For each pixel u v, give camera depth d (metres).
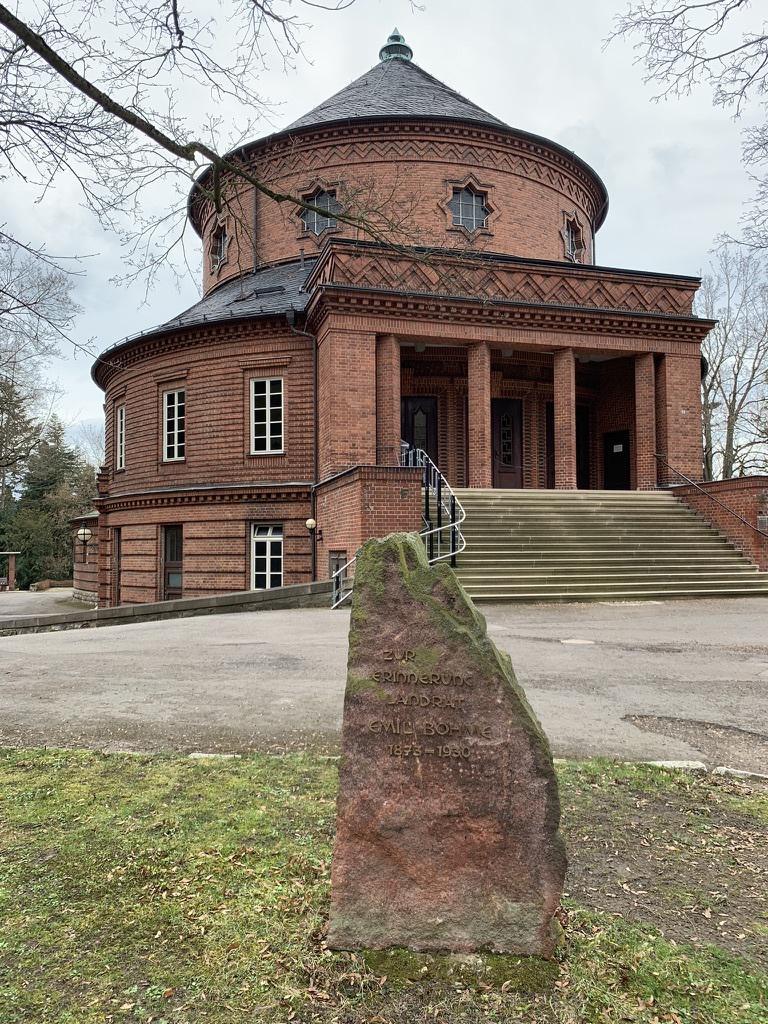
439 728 2.90
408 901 2.84
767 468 41.28
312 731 5.62
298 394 20.14
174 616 14.15
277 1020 2.41
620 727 5.71
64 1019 2.39
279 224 24.34
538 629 10.84
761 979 2.60
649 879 3.36
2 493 55.50
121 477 24.30
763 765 4.89
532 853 2.80
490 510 16.81
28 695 6.97
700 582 15.29
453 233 23.50
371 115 23.19
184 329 21.12
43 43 6.59
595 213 29.41
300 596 14.80
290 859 3.49
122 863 3.46
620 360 22.78
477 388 18.70
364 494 14.07
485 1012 2.46
